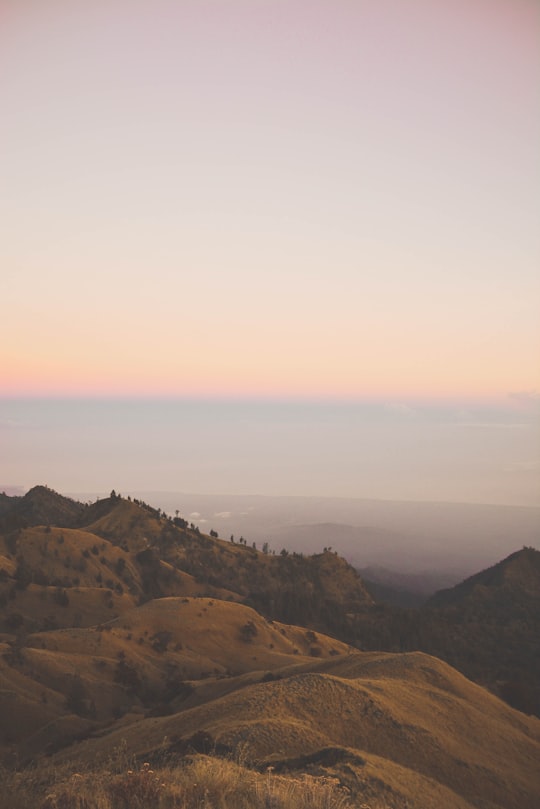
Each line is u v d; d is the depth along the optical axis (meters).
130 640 134.25
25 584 181.38
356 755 25.47
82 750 44.00
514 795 36.03
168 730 40.44
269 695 40.31
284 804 10.16
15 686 91.94
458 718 46.38
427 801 24.58
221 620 160.38
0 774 11.80
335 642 188.25
